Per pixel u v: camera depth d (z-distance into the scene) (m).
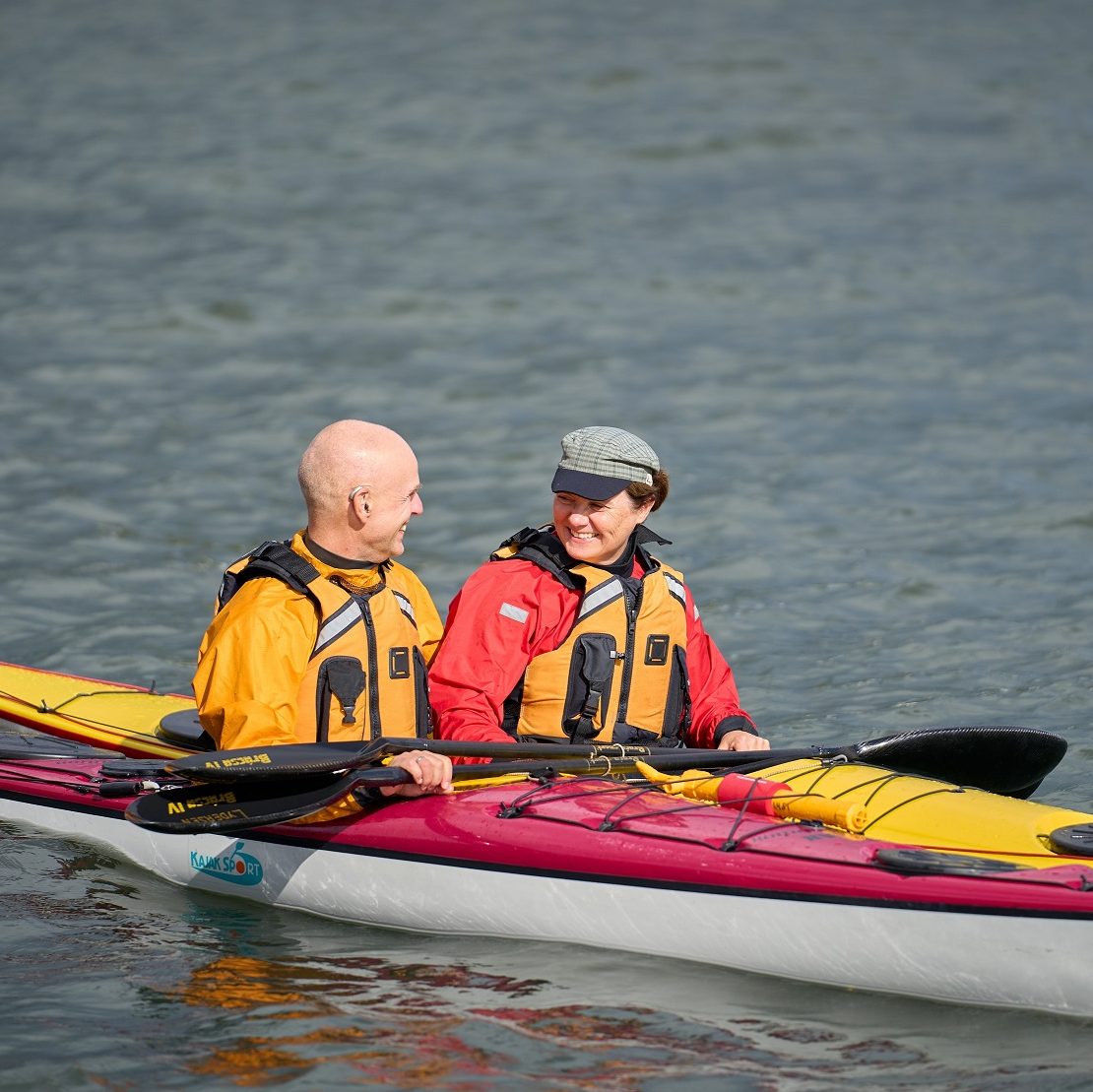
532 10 105.44
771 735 21.66
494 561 17.08
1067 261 55.72
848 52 92.81
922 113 79.50
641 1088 12.37
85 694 20.56
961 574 28.81
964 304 50.72
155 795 15.88
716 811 15.42
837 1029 13.39
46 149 72.12
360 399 41.62
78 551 29.80
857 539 30.94
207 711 15.47
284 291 51.94
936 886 13.56
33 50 94.69
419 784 15.34
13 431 37.84
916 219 61.84
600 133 75.56
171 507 32.66
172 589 28.00
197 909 16.39
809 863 14.24
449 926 15.70
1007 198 64.75
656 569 17.33
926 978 13.73
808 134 75.44
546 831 15.37
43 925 15.81
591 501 16.58
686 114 78.81
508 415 40.41
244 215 61.84
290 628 15.45
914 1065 12.71
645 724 17.19
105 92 84.06
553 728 16.88
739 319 49.56
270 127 76.44
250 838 16.62
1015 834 14.35
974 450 36.78
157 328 47.69
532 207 63.72
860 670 24.27
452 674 16.53
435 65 90.12
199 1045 13.09
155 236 58.56
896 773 15.96
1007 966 13.35
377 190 65.88
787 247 58.00
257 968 14.77
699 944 14.71
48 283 52.31
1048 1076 12.48
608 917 15.06
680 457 36.72
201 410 40.28
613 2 107.62
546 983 14.38
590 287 53.06
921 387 42.31
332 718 15.72
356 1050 13.00
